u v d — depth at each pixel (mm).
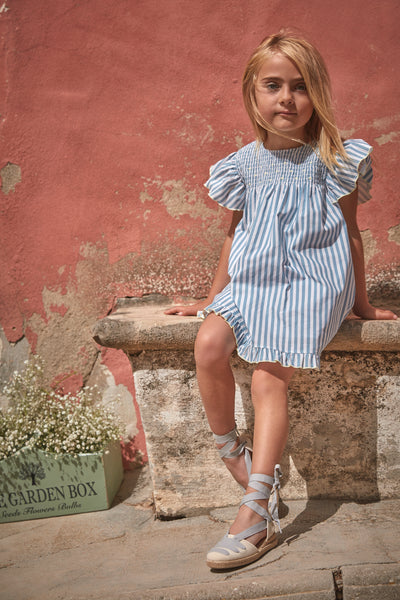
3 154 2426
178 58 2402
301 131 1859
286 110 1767
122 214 2461
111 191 2453
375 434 1975
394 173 2391
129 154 2441
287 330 1699
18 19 2385
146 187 2455
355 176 1820
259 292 1755
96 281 2480
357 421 1977
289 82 1763
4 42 2391
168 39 2395
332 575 1524
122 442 2490
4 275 2469
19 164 2434
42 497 2104
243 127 2424
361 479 1996
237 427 2020
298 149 1840
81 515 2104
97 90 2420
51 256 2465
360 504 1967
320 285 1732
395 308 2340
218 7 2371
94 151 2439
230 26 2379
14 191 2441
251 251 1792
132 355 2016
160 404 2021
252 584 1514
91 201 2455
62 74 2410
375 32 2344
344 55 2361
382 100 2371
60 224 2459
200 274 2482
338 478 2002
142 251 2477
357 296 1920
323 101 1784
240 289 1780
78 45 2400
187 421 2020
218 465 2021
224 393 1802
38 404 2268
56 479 2102
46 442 2143
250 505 1638
